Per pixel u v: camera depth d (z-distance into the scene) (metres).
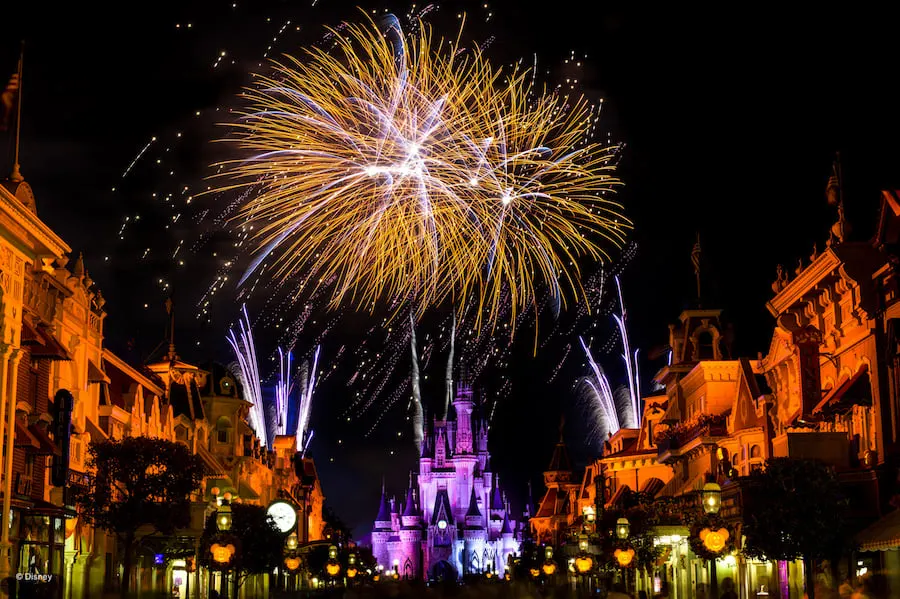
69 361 55.06
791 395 50.81
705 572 58.34
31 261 46.50
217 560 52.88
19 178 46.44
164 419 77.06
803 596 46.00
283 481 124.19
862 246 41.28
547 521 145.38
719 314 75.25
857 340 42.44
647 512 62.53
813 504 36.31
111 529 51.16
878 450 40.34
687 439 67.44
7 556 41.62
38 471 48.81
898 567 37.97
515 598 41.81
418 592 39.56
